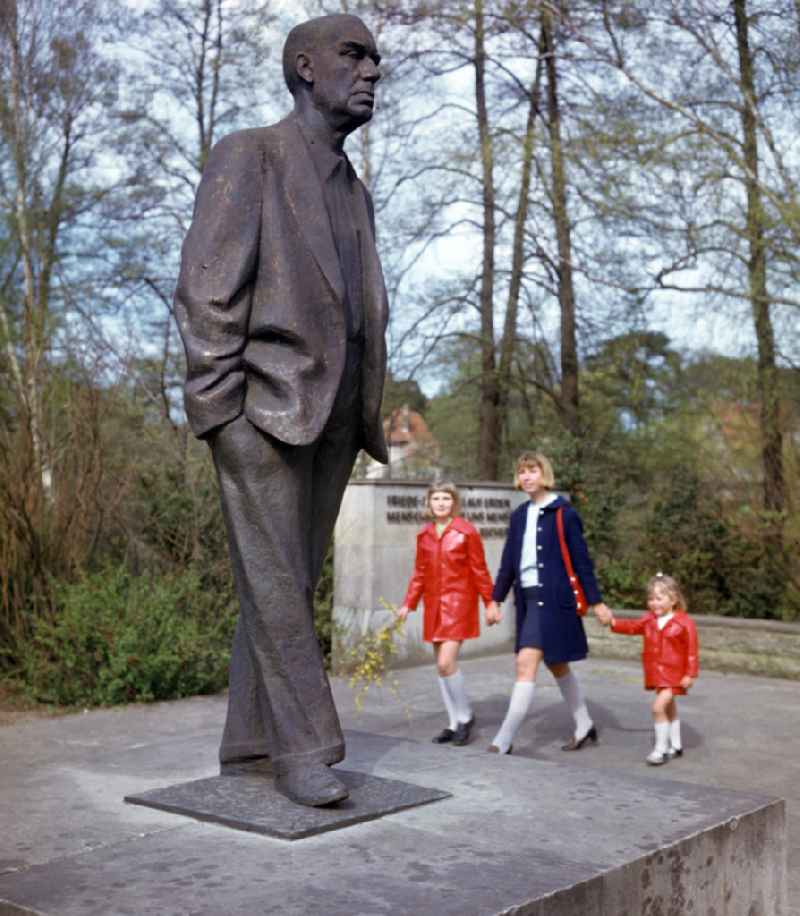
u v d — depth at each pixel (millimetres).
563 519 6926
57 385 10320
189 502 11195
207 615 10297
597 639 12570
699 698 9656
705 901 3408
